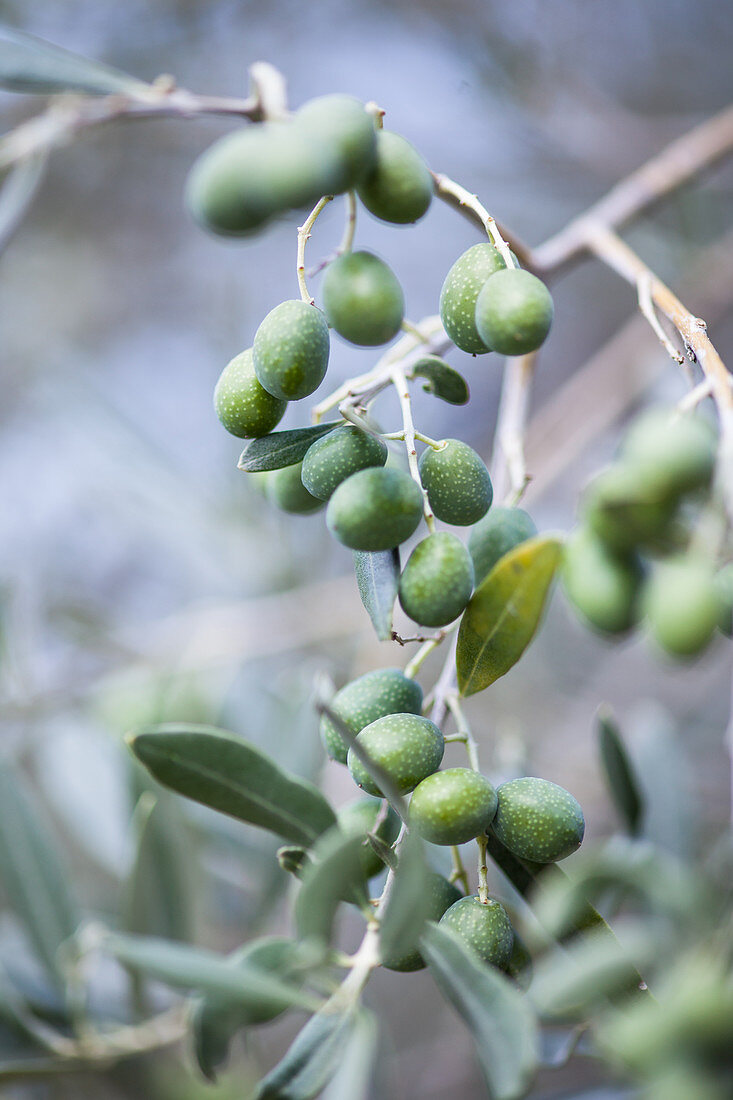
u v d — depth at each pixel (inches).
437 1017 44.2
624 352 40.8
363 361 51.3
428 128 49.6
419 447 28.2
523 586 20.6
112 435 43.1
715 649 43.2
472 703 43.0
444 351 23.4
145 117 27.5
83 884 40.8
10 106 48.5
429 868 21.1
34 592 41.3
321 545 43.9
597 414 40.3
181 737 21.3
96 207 54.8
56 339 54.1
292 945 22.2
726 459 19.8
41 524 53.0
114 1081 29.0
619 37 51.1
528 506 38.2
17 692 35.5
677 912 21.1
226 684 35.1
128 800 27.9
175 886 27.0
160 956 21.4
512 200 49.2
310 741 28.8
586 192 48.7
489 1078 19.5
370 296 21.1
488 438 54.7
